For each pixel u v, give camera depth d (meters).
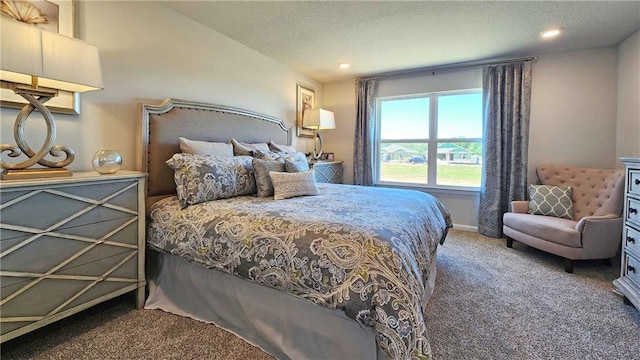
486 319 1.77
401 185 4.37
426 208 2.14
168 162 2.03
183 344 1.50
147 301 1.86
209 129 2.61
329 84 4.75
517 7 2.30
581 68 3.22
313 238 1.34
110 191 1.63
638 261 1.86
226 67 2.93
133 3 2.16
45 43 1.40
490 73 3.55
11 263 1.28
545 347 1.51
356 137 4.46
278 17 2.51
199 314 1.74
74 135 1.86
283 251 1.36
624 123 2.92
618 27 2.64
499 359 1.42
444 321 1.75
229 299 1.62
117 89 2.07
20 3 1.60
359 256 1.21
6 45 1.28
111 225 1.64
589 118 3.21
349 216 1.55
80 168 1.89
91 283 1.56
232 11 2.42
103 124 2.01
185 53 2.53
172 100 2.35
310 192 2.32
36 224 1.35
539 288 2.19
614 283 2.08
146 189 2.16
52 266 1.41
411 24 2.61
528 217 2.98
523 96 3.39
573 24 2.58
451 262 2.73
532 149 3.48
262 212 1.65
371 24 2.62
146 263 1.99
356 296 1.15
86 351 1.43
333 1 2.25
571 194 3.04
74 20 1.83
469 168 3.94
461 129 3.97
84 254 1.53
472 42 3.01
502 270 2.54
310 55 3.45
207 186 1.98
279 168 2.43
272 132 3.46
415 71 4.04
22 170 1.43
